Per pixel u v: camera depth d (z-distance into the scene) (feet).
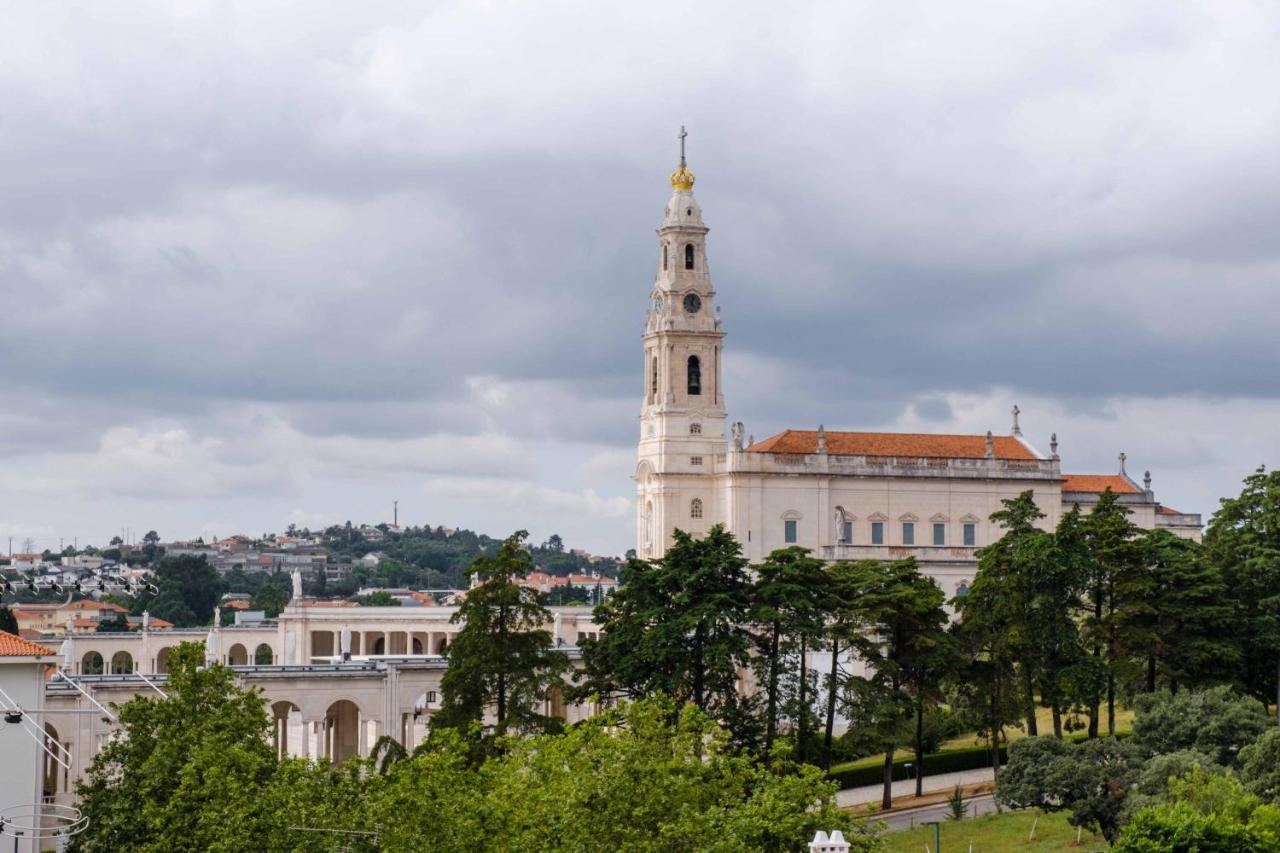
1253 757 339.57
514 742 293.64
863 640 431.84
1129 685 449.48
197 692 305.32
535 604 385.70
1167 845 281.13
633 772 262.88
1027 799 368.07
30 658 330.75
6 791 327.88
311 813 266.98
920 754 438.40
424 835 256.93
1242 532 468.34
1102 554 443.32
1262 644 443.32
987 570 453.58
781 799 264.11
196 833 274.98
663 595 421.18
